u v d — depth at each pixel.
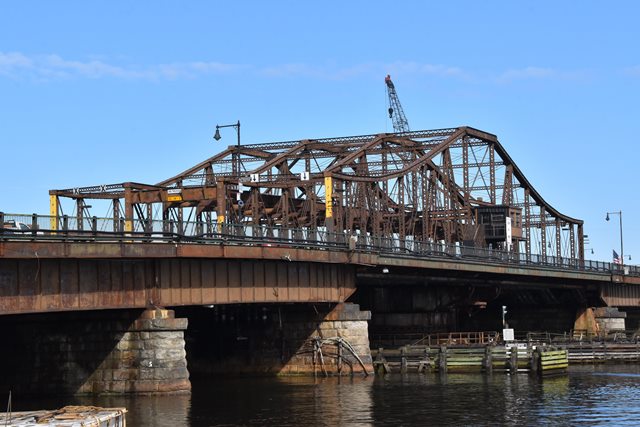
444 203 124.06
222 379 87.12
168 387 67.31
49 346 70.25
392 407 65.25
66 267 61.97
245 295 77.06
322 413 61.97
